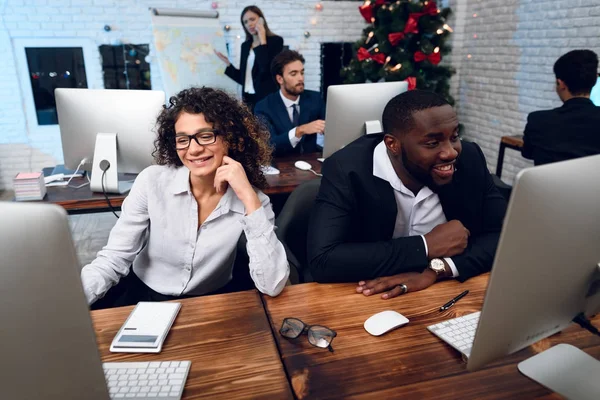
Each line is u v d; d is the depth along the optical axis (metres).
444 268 1.29
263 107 3.11
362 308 1.17
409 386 0.90
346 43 5.07
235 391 0.89
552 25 3.70
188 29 4.47
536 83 3.92
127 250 1.42
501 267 0.72
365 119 2.34
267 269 1.23
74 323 0.64
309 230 1.40
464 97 4.96
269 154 1.57
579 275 0.83
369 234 1.45
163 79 4.44
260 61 4.30
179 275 1.49
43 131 4.56
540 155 2.71
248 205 1.30
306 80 5.09
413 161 1.27
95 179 2.07
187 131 1.33
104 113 2.01
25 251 0.58
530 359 0.95
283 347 1.02
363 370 0.94
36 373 0.65
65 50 4.44
